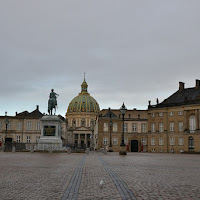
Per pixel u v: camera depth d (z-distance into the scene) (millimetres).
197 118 74000
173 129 79375
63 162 25094
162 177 14859
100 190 11070
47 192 10727
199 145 72812
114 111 102375
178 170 18734
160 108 82125
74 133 198375
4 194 10367
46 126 48938
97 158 32281
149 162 26391
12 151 47969
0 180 13609
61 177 14750
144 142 93812
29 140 90375
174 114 79500
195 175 15930
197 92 80750
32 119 91250
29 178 14328
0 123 90438
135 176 15172
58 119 48812
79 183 12766
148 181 13375
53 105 50500
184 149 75938
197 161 29359
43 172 16922
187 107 76188
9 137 89812
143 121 95000
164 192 10703
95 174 16078
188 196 10039
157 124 82500
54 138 48500
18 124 90938
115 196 9953
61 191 10914
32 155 36562
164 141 80375
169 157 38312
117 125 93938
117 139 93312
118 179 13984
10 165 21328
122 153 43812
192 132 75062
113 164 23422
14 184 12492
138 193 10469
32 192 10742
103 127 93188
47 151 46875
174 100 83250
